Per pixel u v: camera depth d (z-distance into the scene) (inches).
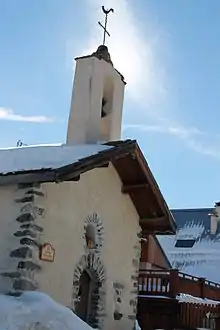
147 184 462.6
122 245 470.0
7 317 312.5
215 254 1004.6
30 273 357.1
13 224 366.3
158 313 609.6
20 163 386.3
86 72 489.1
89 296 433.1
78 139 470.6
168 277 628.1
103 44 510.0
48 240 376.5
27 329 314.2
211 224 1084.5
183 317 609.6
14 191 373.1
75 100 485.4
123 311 462.6
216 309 642.8
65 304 387.2
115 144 425.7
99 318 430.9
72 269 398.3
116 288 456.1
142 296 617.9
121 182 474.3
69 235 398.6
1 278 358.6
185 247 1047.0
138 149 437.4
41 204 373.1
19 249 358.6
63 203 395.5
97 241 432.8
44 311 333.1
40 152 415.8
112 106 503.8
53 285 377.1
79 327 341.4
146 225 509.0
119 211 469.1
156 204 484.4
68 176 361.1
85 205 421.7
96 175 438.6
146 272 641.6
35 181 359.6
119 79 515.5
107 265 445.1
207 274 952.9
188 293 679.1
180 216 1151.6
